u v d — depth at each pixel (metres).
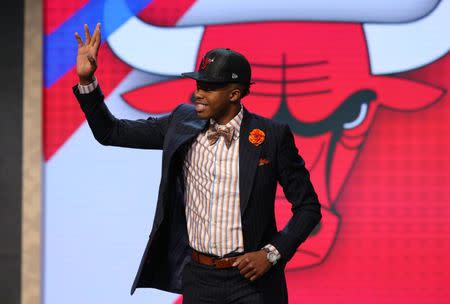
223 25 12.13
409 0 11.99
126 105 12.19
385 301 12.04
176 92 12.17
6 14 12.06
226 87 7.25
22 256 12.09
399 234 12.02
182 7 12.14
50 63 12.20
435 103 11.97
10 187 12.11
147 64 12.17
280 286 7.46
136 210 12.18
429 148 11.98
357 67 12.04
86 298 12.17
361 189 12.05
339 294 12.05
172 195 7.58
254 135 7.34
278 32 12.09
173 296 12.12
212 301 7.36
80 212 12.17
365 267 12.04
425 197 12.02
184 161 7.54
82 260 12.17
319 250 12.06
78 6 12.20
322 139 12.04
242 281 7.28
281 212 12.09
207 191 7.32
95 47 7.32
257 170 7.28
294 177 7.46
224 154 7.31
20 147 12.09
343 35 12.05
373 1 12.02
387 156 12.03
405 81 12.00
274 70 12.08
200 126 7.46
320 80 12.06
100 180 12.17
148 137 7.74
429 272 12.02
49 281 12.17
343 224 12.04
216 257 7.30
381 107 12.02
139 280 7.57
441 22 11.98
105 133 7.55
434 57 11.98
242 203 7.21
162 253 7.73
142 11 12.17
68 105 12.19
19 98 12.09
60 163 12.20
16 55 12.09
